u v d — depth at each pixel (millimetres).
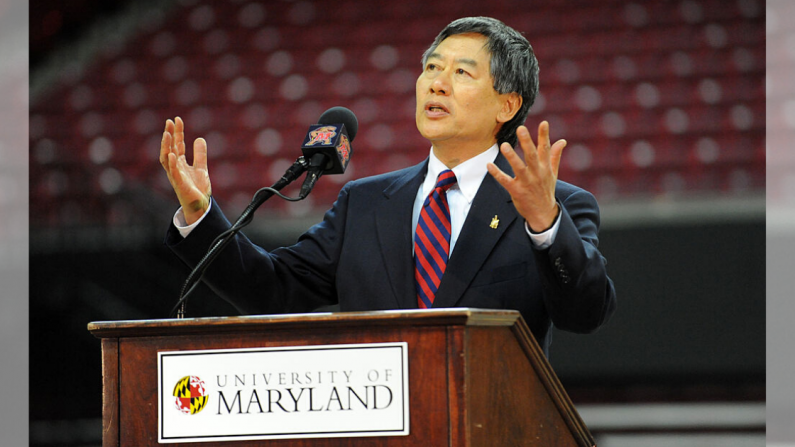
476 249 5906
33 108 23078
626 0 23047
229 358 4262
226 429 4227
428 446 4047
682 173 20219
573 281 5094
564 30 22953
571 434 4855
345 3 24453
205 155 5734
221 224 5633
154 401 4348
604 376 15367
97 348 17156
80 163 19391
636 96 21562
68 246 17406
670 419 15367
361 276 6094
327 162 5781
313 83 23125
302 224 16125
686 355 15156
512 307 5836
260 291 6043
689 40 22188
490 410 4227
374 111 22375
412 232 6230
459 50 6270
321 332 4203
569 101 21734
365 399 4129
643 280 15312
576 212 6176
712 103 21203
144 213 18672
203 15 24641
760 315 15055
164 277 17422
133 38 24422
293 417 4172
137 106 23078
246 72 23500
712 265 15195
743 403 15328
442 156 6359
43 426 16781
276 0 24719
